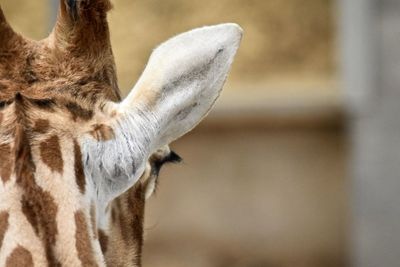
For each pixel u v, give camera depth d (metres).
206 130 20.00
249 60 20.61
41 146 5.84
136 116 6.18
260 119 20.00
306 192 20.14
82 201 5.84
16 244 5.61
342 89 19.83
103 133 6.05
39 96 6.01
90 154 5.98
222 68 6.53
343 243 20.11
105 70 6.34
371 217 19.64
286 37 20.77
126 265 6.49
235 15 20.67
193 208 20.03
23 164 5.70
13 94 5.98
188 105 6.43
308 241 20.20
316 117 19.98
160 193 19.95
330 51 20.64
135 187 6.65
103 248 6.26
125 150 6.11
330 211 20.14
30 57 6.16
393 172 19.56
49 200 5.75
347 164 20.02
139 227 6.68
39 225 5.66
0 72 6.07
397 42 19.66
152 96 6.23
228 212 20.11
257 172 20.11
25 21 18.75
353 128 19.73
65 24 6.29
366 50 19.67
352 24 19.72
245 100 19.91
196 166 20.02
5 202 5.65
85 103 6.11
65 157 5.88
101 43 6.34
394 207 19.55
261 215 20.14
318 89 20.03
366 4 19.66
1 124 5.82
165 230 19.97
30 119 5.89
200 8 20.62
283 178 20.14
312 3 20.91
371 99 19.66
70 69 6.20
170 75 6.30
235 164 20.08
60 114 5.98
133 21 20.39
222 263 20.12
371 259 19.61
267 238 20.19
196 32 6.48
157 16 20.53
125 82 19.78
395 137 19.56
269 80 20.38
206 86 6.50
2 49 6.10
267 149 20.08
